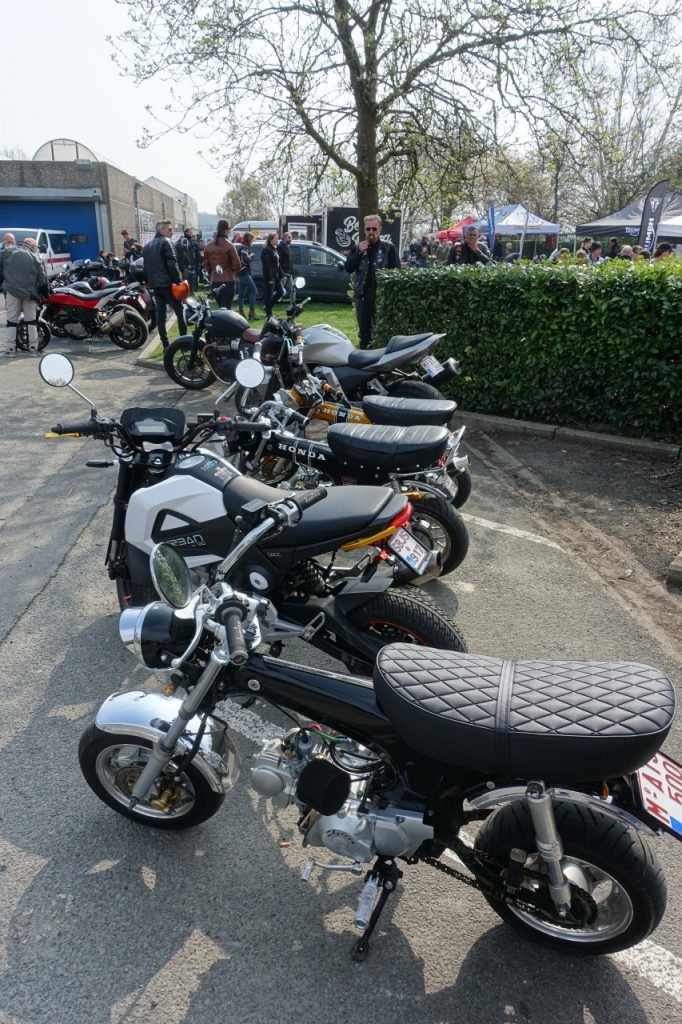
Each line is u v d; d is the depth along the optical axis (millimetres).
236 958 2414
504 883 2277
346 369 6164
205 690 2375
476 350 8188
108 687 3732
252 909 2586
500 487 6438
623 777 2143
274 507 2467
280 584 3244
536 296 7566
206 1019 2229
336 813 2381
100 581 4770
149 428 3752
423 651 2262
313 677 2412
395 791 2371
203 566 3566
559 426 7863
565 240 31125
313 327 6293
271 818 2992
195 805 2783
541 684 2078
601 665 2168
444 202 13047
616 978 2375
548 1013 2264
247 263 14812
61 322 13305
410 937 2500
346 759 2568
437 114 11672
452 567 4562
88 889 2648
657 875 2150
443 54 11195
